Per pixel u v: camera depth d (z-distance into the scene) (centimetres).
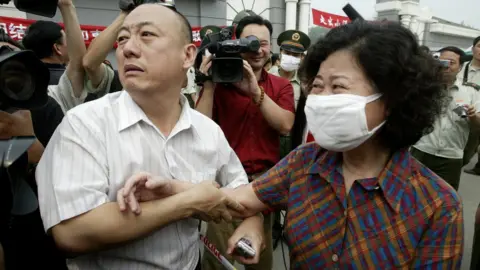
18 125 91
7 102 77
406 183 89
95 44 165
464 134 299
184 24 109
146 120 106
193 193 99
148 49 99
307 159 107
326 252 94
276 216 289
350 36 87
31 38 218
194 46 113
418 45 88
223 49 176
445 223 84
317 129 94
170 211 95
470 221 333
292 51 309
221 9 659
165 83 104
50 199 91
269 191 116
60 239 91
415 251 87
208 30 384
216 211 104
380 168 96
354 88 87
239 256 114
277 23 736
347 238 91
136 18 101
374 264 88
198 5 642
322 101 90
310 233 97
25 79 78
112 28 163
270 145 202
